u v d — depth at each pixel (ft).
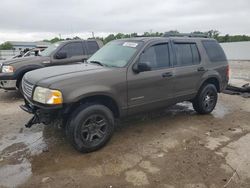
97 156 12.94
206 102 19.42
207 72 18.78
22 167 11.91
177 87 16.93
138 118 18.84
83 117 12.72
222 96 26.89
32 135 15.74
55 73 13.44
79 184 10.60
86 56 28.63
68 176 11.17
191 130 16.52
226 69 20.53
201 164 12.09
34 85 12.92
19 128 16.97
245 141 14.76
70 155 13.06
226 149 13.67
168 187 10.36
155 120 18.47
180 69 16.94
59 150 13.64
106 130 13.70
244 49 101.19
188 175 11.19
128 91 14.35
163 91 16.12
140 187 10.37
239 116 19.67
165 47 16.47
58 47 27.07
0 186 10.43
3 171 11.56
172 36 17.88
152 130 16.51
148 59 15.40
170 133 15.98
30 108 13.79
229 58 107.14
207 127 17.10
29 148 13.92
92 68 14.29
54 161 12.46
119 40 17.44
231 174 11.25
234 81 30.86
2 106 22.53
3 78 24.26
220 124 17.74
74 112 12.76
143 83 14.90
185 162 12.29
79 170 11.65
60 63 26.86
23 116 19.56
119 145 14.20
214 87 19.71
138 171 11.53
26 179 10.94
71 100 12.23
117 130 16.49
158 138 15.19
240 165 11.98
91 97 13.20
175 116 19.44
